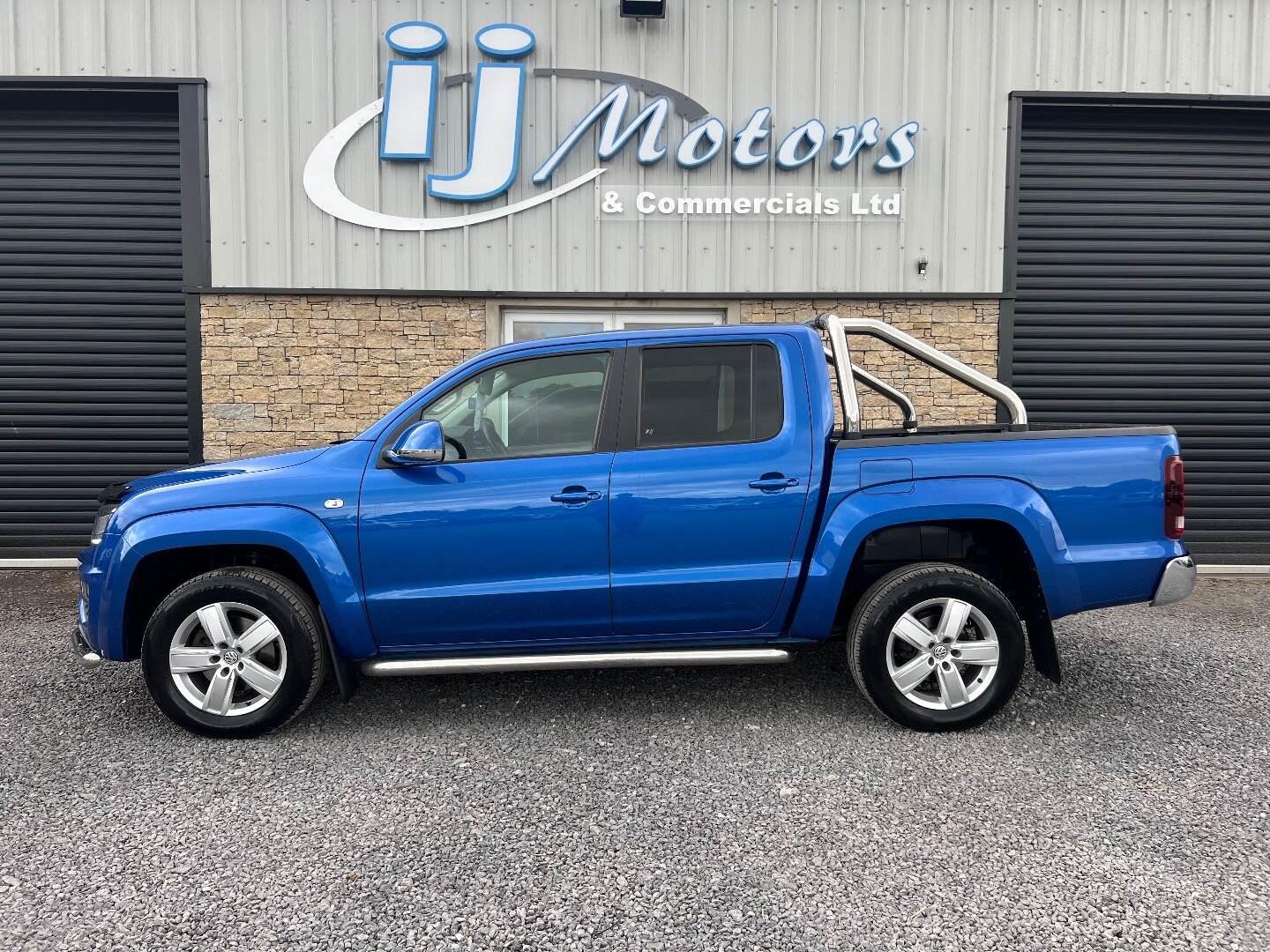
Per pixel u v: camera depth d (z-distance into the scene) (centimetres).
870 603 334
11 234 711
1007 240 718
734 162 701
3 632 506
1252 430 744
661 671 420
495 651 343
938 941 206
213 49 684
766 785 294
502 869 241
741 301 713
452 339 705
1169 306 741
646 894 228
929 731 337
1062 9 707
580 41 693
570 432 341
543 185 702
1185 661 441
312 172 690
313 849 253
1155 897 224
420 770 307
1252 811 274
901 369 718
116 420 718
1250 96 719
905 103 706
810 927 212
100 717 362
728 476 333
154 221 712
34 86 686
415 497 327
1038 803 280
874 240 712
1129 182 739
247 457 362
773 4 696
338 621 328
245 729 329
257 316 695
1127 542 330
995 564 357
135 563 323
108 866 243
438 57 691
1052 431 342
